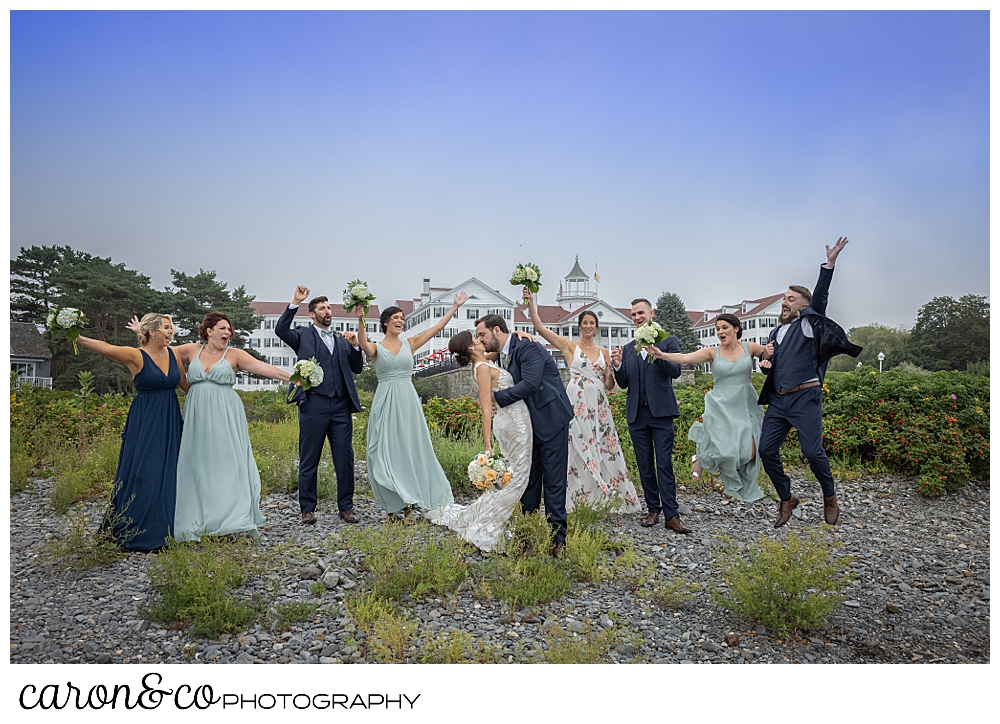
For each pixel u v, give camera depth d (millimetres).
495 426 5191
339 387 5941
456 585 4387
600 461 6453
